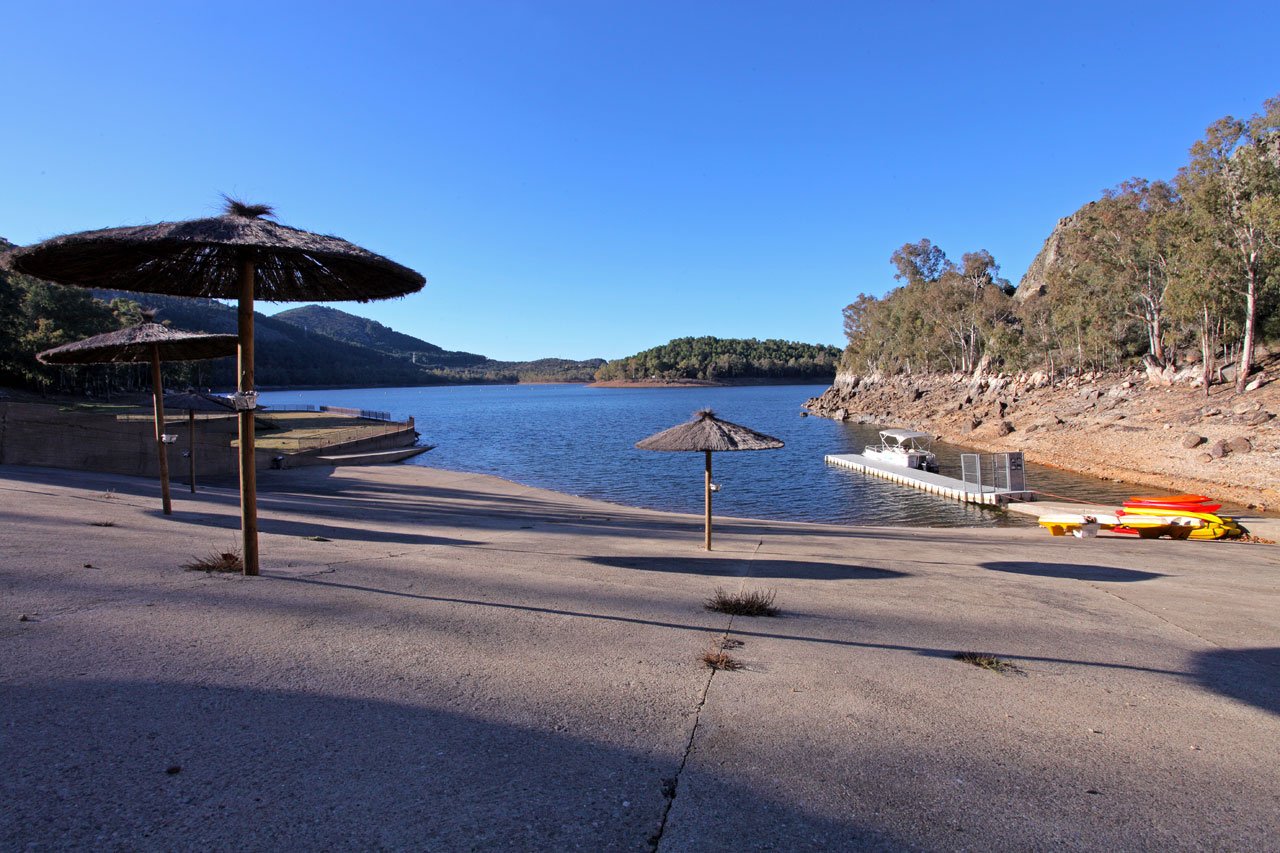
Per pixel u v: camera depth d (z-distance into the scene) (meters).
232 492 18.11
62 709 3.73
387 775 3.30
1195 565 12.98
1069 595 9.17
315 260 7.12
